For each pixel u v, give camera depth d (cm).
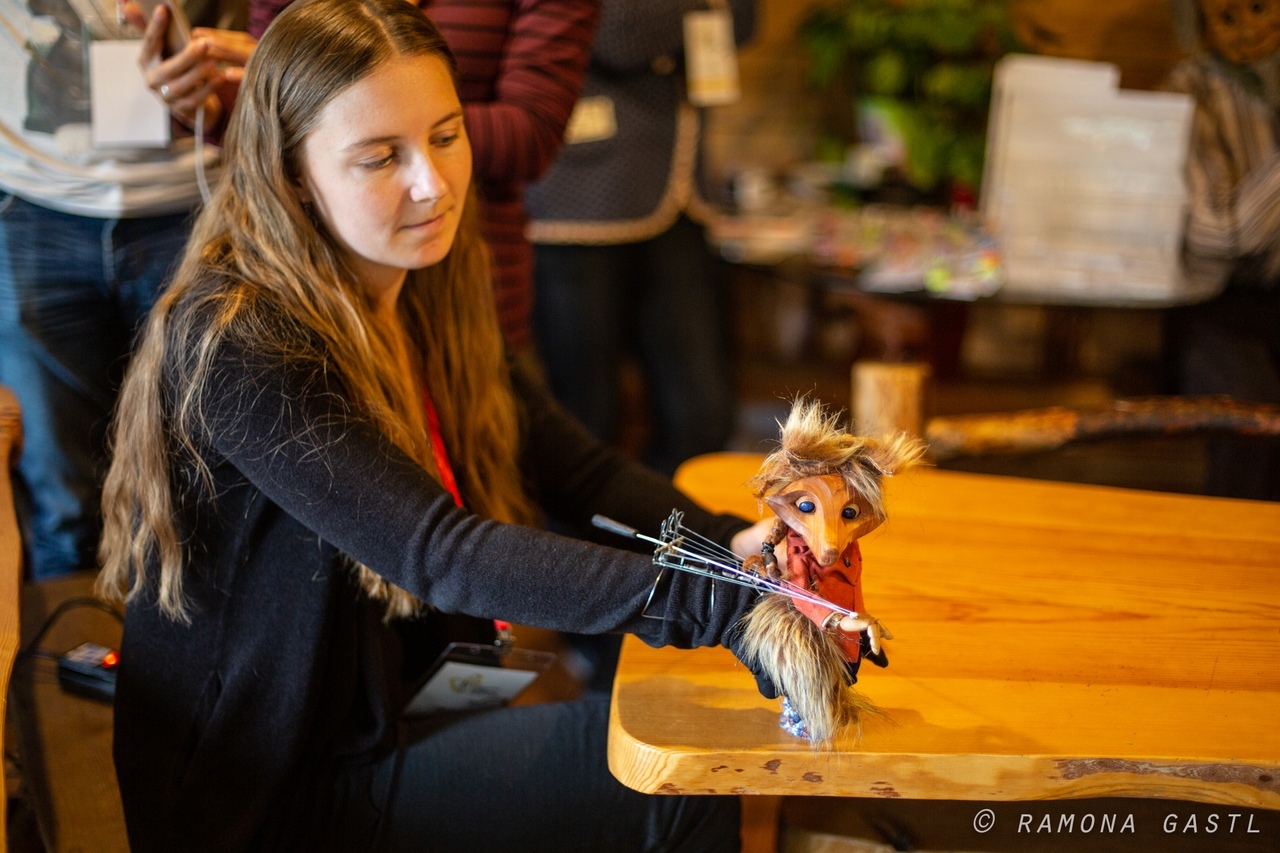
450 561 90
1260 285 223
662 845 103
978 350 400
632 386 357
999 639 100
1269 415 146
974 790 82
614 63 229
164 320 100
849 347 382
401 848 104
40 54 148
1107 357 385
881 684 92
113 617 147
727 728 86
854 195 334
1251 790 81
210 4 153
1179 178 245
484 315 126
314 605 100
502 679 116
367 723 106
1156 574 114
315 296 100
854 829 105
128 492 105
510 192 171
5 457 114
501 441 127
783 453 81
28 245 157
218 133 141
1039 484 141
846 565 81
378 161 95
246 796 101
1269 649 99
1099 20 339
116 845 107
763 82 393
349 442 94
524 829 104
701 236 255
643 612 87
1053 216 253
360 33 93
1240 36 218
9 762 128
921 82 346
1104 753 81
